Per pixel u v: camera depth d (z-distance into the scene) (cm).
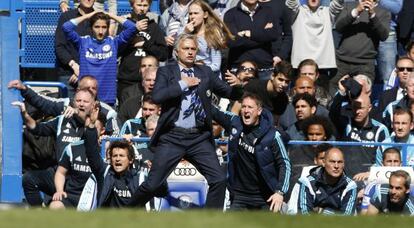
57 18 4869
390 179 3656
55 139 4125
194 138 3569
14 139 4331
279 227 2525
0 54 4616
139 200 3619
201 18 4400
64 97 4594
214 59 4416
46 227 2469
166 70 3550
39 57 4869
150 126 3941
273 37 4750
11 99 4466
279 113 4200
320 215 2694
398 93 4438
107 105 4309
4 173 4291
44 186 4159
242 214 2653
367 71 4928
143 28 4644
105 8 4941
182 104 3547
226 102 4338
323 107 4197
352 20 4875
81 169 3875
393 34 4984
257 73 4512
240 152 3712
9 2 4850
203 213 2653
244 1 4744
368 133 4119
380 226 2569
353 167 3800
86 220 2542
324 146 3756
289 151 3759
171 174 3688
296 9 4841
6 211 2650
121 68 4656
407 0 5056
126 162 3697
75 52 4647
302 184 3725
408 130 4059
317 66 4588
